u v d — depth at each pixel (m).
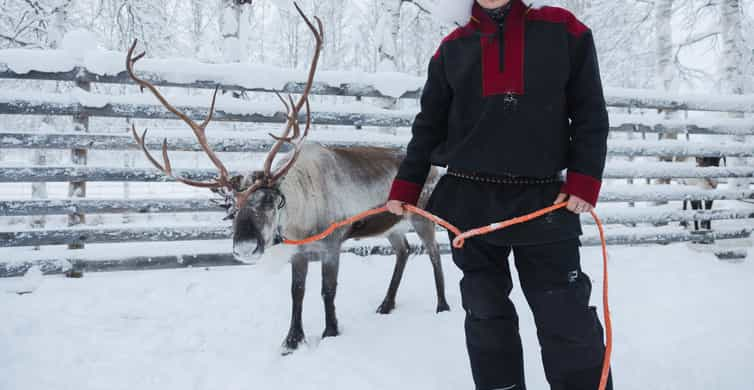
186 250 4.27
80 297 3.56
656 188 5.27
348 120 4.68
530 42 1.55
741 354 2.44
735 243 5.68
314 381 2.29
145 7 9.45
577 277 1.62
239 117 4.44
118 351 2.71
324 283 2.93
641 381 2.17
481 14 1.63
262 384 2.30
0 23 8.15
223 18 6.26
